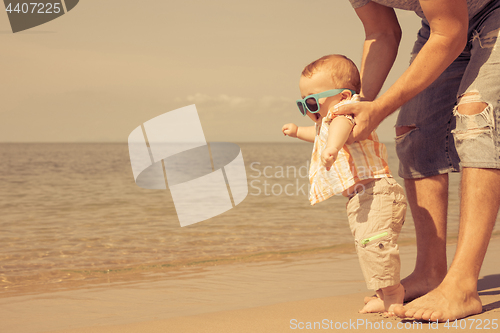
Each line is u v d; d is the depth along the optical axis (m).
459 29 1.51
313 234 5.18
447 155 1.93
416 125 2.00
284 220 6.46
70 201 9.81
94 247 4.40
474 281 1.58
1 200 10.02
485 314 1.56
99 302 2.26
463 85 1.69
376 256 1.55
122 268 3.40
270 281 2.74
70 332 1.48
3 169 24.08
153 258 3.83
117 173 21.09
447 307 1.50
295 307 1.78
